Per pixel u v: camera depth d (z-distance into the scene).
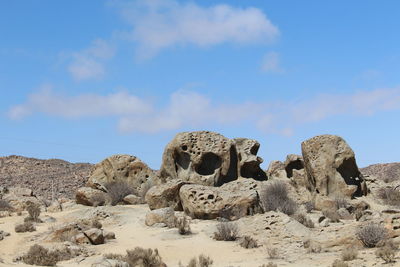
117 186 35.56
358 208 29.02
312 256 19.75
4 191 38.56
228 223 23.91
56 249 21.16
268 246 21.67
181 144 33.53
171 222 26.11
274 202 28.95
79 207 35.28
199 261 19.05
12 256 21.23
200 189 28.05
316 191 31.69
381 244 19.92
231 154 34.34
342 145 32.31
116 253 20.91
